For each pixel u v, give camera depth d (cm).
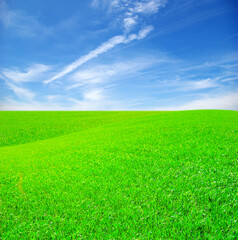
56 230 425
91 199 548
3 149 1928
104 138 1631
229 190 515
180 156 858
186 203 480
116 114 5434
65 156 1132
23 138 2755
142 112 5991
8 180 785
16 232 425
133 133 1666
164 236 385
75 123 3869
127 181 650
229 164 714
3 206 549
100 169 801
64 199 563
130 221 436
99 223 441
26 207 537
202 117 2291
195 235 370
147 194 545
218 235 362
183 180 610
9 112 5894
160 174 680
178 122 1972
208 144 1002
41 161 1081
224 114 2600
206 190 526
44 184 699
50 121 4097
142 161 845
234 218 405
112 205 510
